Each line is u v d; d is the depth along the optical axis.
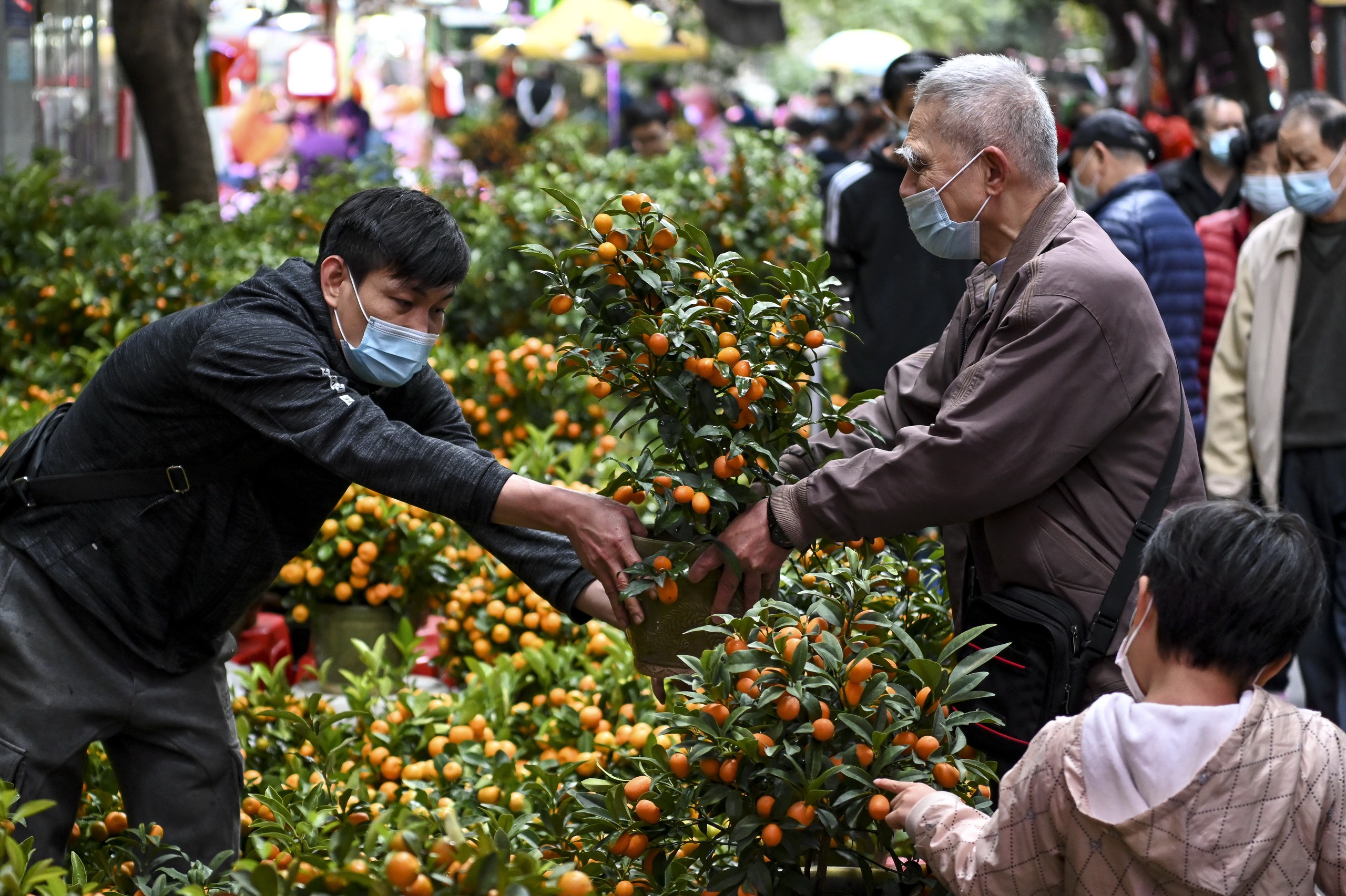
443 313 3.16
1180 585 2.28
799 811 2.62
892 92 5.86
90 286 7.41
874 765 2.64
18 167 9.88
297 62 19.20
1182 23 15.86
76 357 7.20
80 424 3.16
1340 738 2.29
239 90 19.94
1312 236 5.42
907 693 2.69
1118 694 2.33
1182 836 2.19
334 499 3.29
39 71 11.13
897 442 3.14
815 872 3.04
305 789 3.75
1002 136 3.15
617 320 3.05
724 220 8.65
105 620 3.14
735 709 2.70
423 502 2.95
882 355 6.54
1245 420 5.60
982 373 3.03
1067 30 38.06
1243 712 2.24
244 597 3.29
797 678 2.64
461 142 19.92
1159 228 5.65
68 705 3.13
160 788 3.31
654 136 11.74
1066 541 3.07
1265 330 5.48
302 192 11.23
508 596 5.24
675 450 3.06
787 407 3.01
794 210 8.80
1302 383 5.42
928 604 3.46
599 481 6.05
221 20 19.72
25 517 3.15
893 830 2.68
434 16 22.39
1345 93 14.11
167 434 3.07
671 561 2.96
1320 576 2.30
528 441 6.61
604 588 3.04
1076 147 6.10
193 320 3.07
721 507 3.01
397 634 5.48
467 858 2.08
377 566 5.56
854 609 2.93
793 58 38.69
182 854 3.12
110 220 8.48
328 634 5.64
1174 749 2.22
